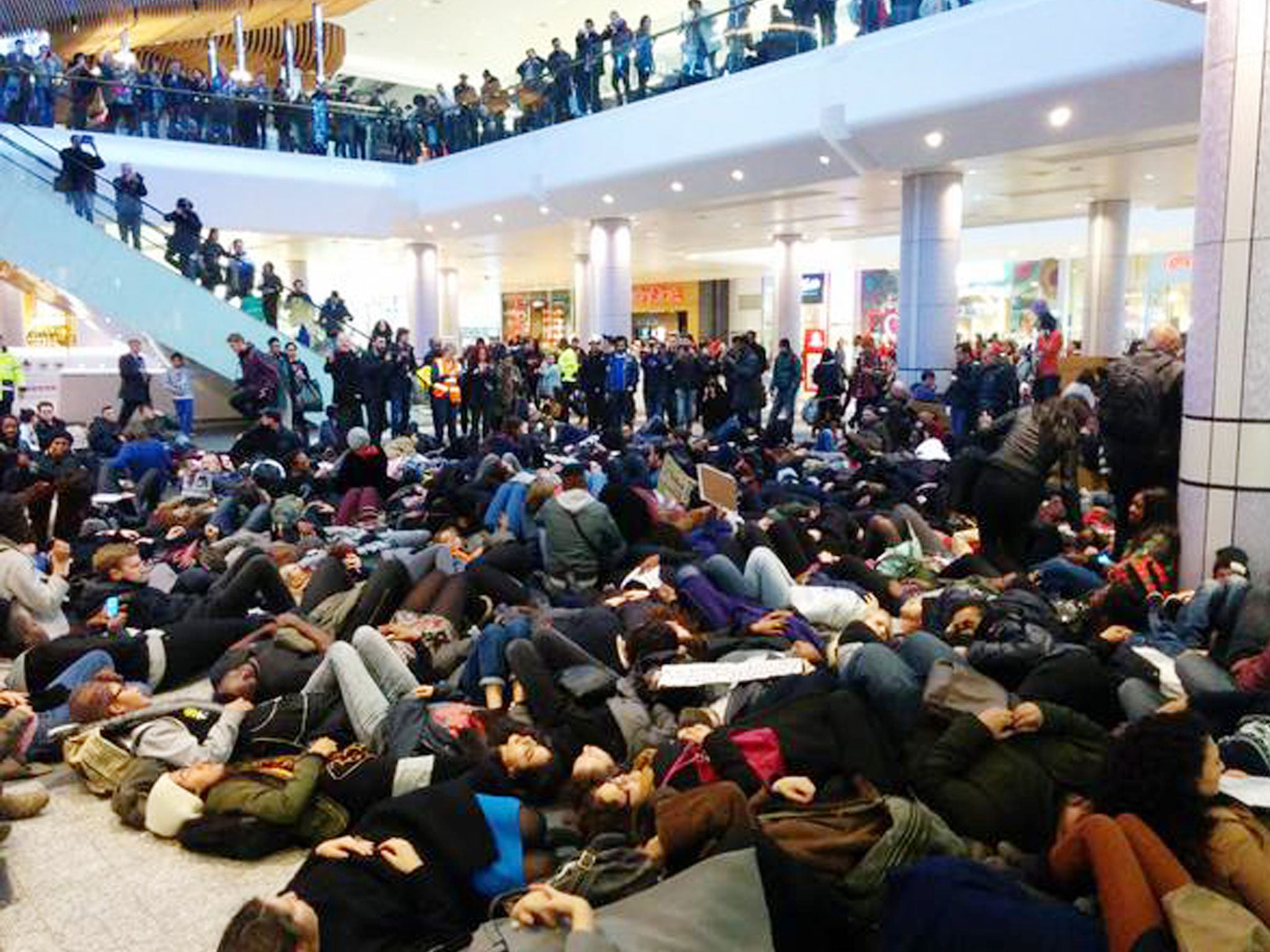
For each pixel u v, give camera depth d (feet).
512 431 35.81
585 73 56.18
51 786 13.87
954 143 41.50
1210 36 18.22
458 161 65.10
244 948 7.48
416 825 9.73
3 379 47.01
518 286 122.83
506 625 15.75
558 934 8.23
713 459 33.63
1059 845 8.87
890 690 12.35
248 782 12.26
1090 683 12.75
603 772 11.27
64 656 15.99
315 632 16.14
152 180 59.26
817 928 8.82
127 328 51.90
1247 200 17.60
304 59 82.84
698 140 49.65
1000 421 22.08
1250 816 8.70
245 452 34.71
